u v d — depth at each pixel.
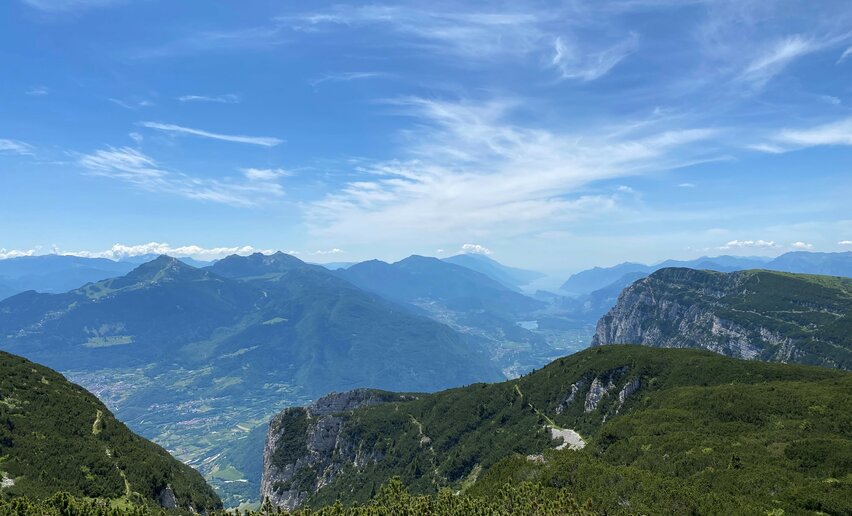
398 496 154.88
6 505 103.00
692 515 106.00
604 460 153.12
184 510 150.75
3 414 147.12
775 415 152.75
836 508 96.75
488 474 173.75
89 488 132.25
